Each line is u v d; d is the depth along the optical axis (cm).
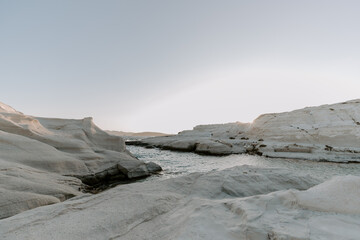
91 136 2239
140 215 505
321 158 2409
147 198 616
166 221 475
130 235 421
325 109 3388
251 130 4203
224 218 408
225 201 498
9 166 1040
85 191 1255
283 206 421
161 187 791
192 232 357
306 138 3044
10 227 449
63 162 1380
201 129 6619
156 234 412
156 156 3138
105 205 574
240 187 766
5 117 1709
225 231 359
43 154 1346
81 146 1736
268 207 418
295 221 354
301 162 2341
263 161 2478
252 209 410
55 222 473
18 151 1276
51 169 1288
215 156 3103
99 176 1532
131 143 5738
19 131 1616
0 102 2384
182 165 2317
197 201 559
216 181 824
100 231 432
